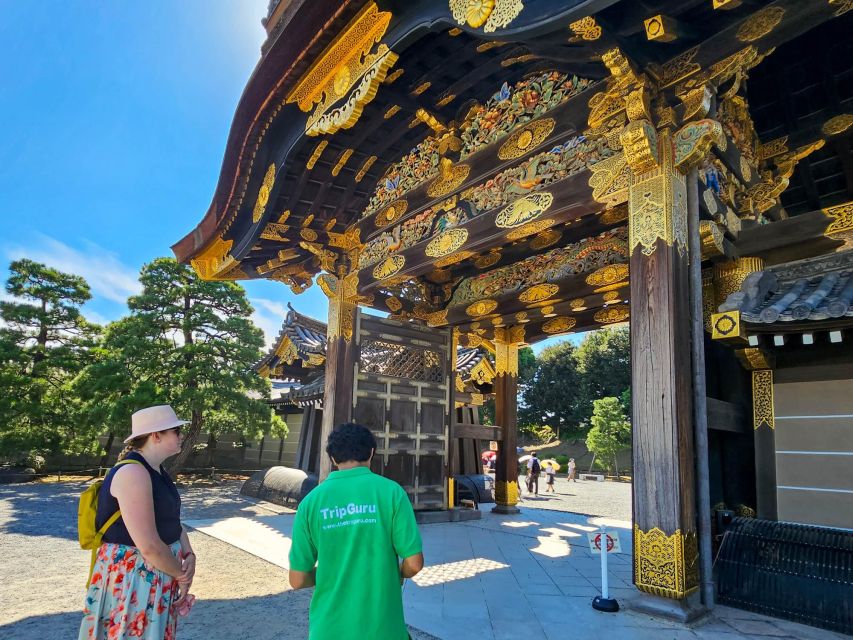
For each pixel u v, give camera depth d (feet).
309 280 30.50
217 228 25.76
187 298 54.54
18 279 56.90
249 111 19.65
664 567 12.41
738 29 12.55
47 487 46.42
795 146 19.01
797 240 15.72
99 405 47.39
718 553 14.29
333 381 26.12
